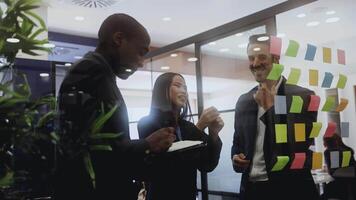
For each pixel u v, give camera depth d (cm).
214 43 207
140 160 96
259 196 156
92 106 85
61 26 322
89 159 79
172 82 153
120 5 290
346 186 151
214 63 211
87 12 296
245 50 188
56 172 82
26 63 87
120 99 96
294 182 150
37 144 77
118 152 87
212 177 198
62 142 79
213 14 327
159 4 298
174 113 148
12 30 75
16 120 72
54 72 95
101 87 91
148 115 148
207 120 149
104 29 103
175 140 128
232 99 196
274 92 154
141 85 267
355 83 159
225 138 193
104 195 90
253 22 179
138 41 105
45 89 90
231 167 187
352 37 164
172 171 123
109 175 91
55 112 79
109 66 99
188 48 232
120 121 91
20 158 75
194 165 135
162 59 249
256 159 158
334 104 154
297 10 169
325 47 159
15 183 75
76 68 93
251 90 168
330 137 153
